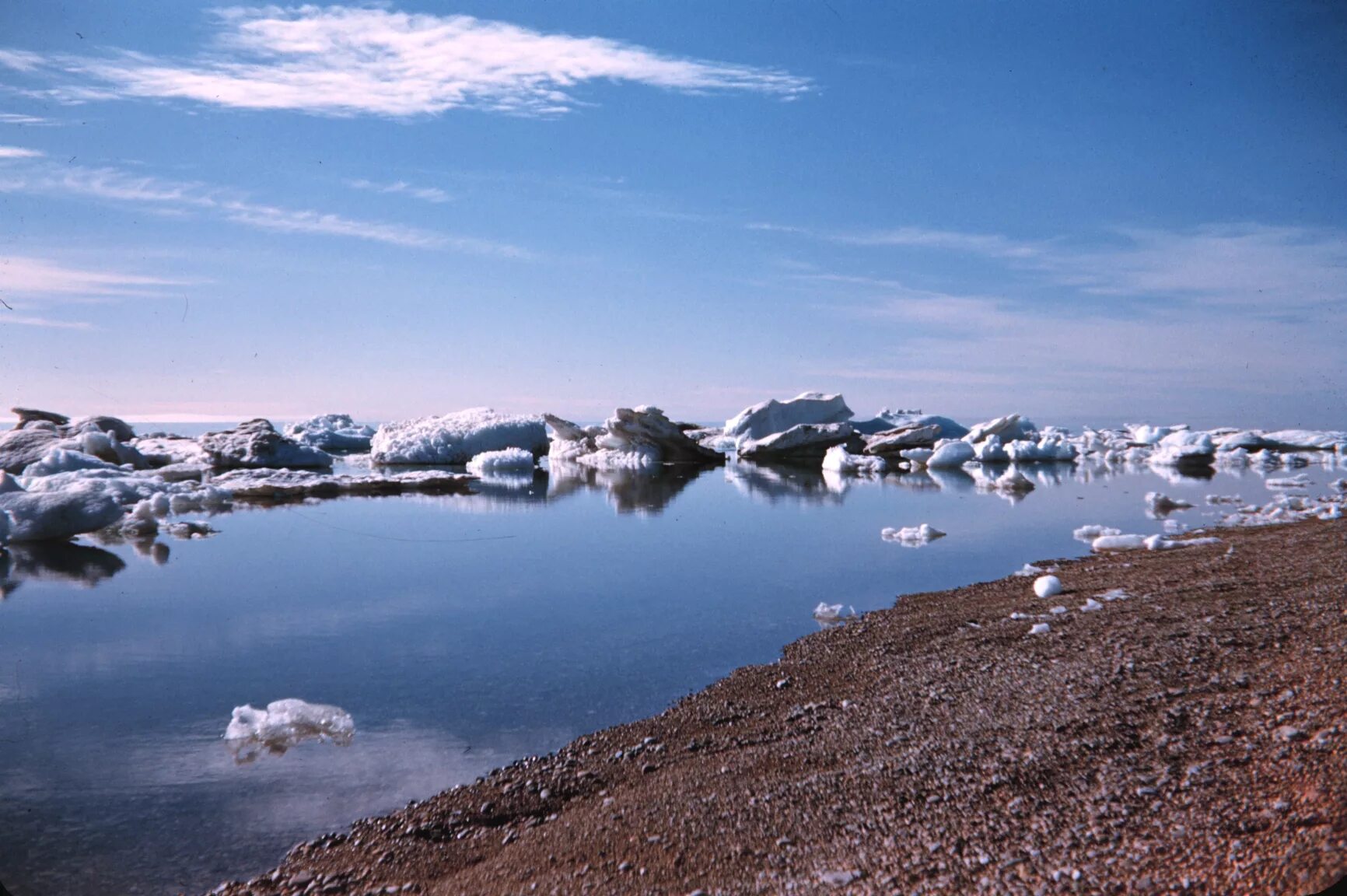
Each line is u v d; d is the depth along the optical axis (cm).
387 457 2622
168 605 870
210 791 468
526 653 703
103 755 514
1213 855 302
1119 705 462
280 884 378
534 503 1673
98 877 387
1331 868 268
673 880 347
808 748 477
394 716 570
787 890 329
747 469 2447
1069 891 300
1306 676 456
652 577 984
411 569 1048
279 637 755
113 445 2164
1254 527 1157
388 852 402
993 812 368
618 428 2606
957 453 2422
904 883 323
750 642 722
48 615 833
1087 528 1189
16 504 1233
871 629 732
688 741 516
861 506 1590
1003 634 662
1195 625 598
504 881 362
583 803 442
